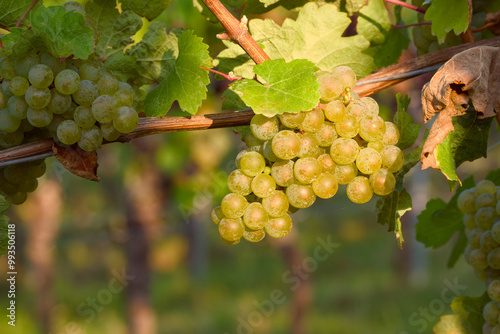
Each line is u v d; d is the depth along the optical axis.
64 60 0.82
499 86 0.81
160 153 3.71
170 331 6.46
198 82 0.84
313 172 0.81
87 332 6.11
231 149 4.68
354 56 0.90
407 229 6.81
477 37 0.94
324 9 0.89
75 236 4.65
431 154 0.81
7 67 0.81
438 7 0.86
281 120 0.81
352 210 9.45
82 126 0.82
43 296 5.43
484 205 0.91
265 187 0.82
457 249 1.03
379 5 0.99
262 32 0.89
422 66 0.85
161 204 4.22
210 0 0.82
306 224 9.59
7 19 0.86
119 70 0.89
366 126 0.82
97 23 0.89
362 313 6.59
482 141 0.86
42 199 5.26
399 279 7.63
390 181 0.82
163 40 0.90
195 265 7.95
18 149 0.83
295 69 0.81
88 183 8.85
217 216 0.84
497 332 0.90
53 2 0.96
